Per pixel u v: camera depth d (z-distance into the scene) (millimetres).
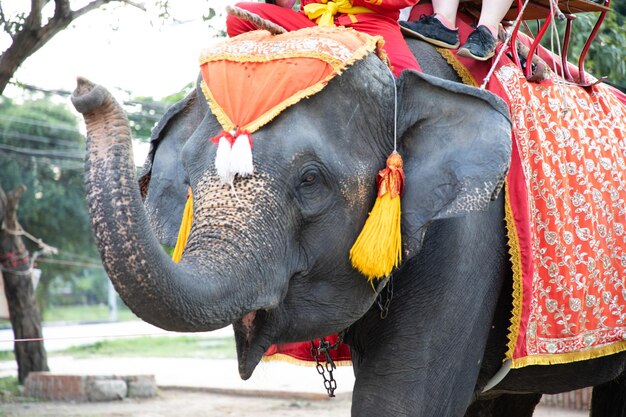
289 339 3227
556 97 4078
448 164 3209
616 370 4629
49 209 29672
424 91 3352
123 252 2525
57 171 29938
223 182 2982
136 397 11555
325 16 3541
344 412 10016
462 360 3654
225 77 3174
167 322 2643
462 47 3816
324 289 3205
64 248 30766
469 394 3756
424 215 3197
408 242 3213
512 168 3773
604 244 4141
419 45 3879
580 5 4324
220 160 2949
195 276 2719
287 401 11023
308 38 3219
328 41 3209
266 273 2924
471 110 3264
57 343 23578
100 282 47062
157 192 3516
